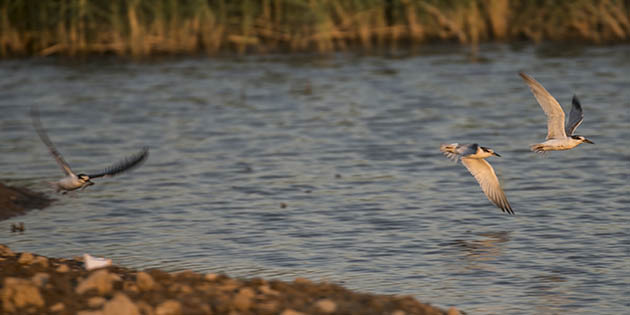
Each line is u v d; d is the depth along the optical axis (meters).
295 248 58.75
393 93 118.44
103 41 145.75
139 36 143.12
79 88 124.75
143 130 101.31
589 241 59.06
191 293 38.75
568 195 71.62
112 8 141.38
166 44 145.50
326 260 55.94
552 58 137.75
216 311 36.41
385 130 98.69
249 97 118.06
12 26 143.50
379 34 152.25
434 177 79.00
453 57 141.88
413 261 55.47
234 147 92.62
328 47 149.88
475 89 119.25
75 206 71.56
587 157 84.62
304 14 147.38
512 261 55.12
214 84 126.19
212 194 74.62
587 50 143.25
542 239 59.91
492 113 105.69
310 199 72.19
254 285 41.75
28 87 125.56
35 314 36.38
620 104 106.88
